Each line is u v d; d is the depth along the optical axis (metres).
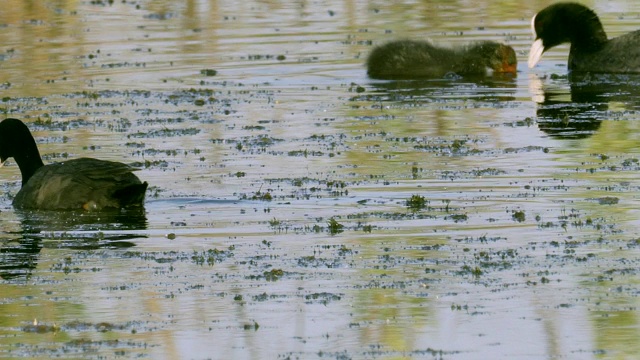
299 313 18.94
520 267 20.77
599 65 40.66
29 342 18.03
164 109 35.31
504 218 23.72
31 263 21.72
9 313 19.20
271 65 41.50
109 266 21.45
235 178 27.38
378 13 51.25
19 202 25.73
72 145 31.00
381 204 25.00
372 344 17.70
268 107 35.47
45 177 25.69
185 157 29.58
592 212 23.95
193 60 42.38
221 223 23.97
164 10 52.62
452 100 36.28
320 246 22.27
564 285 19.83
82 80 39.53
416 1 54.06
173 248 22.41
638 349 17.17
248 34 46.91
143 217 24.53
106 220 24.44
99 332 18.41
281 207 24.95
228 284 20.36
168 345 17.77
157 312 19.17
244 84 38.72
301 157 29.34
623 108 34.56
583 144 30.08
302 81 39.19
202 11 52.31
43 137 31.95
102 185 25.36
